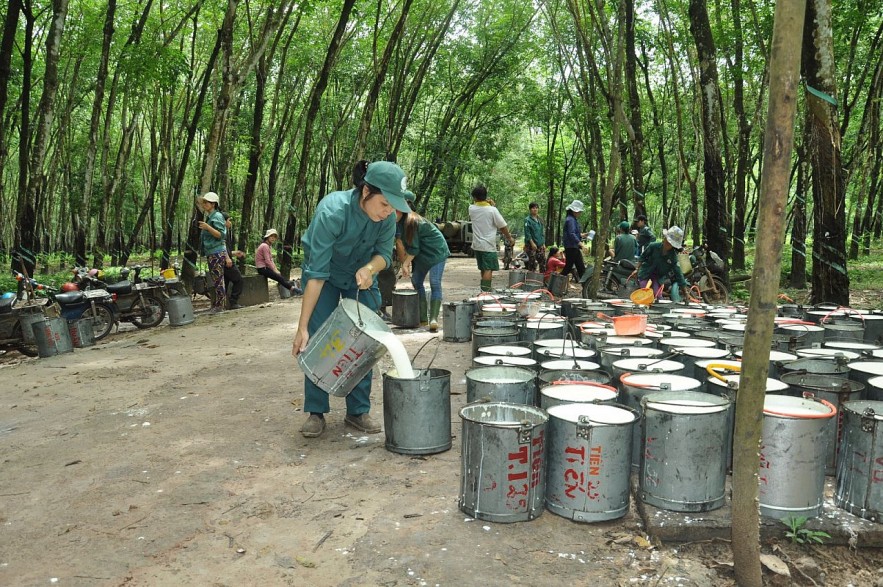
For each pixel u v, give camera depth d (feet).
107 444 12.76
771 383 10.21
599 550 8.30
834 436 10.09
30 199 38.09
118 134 98.68
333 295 12.60
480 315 18.30
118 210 74.90
